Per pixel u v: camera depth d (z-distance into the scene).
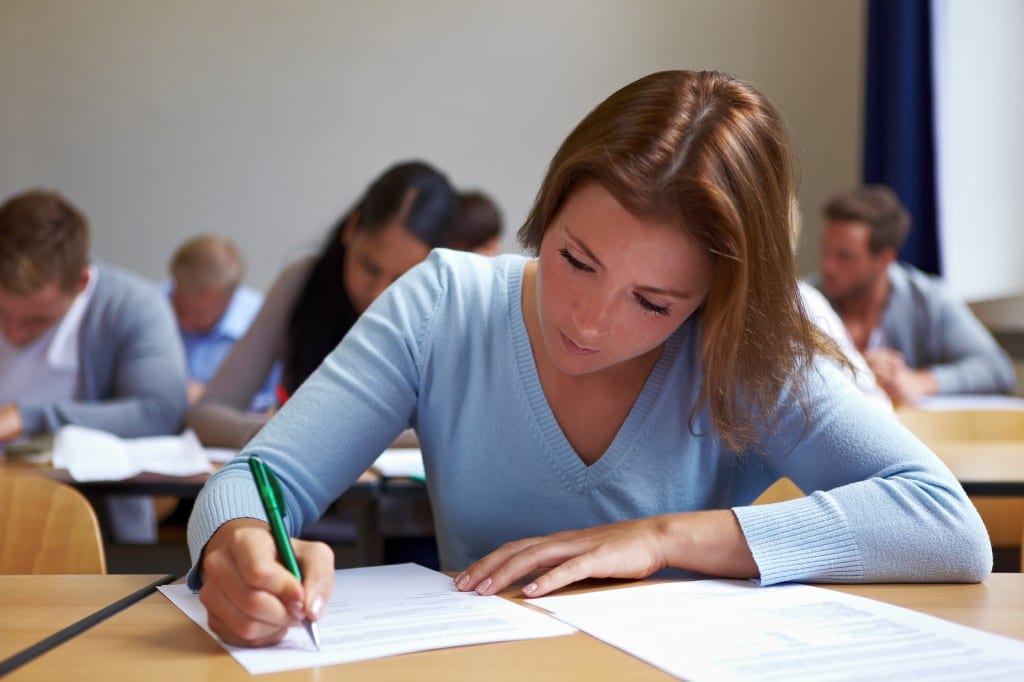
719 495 1.21
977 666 0.72
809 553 0.98
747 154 0.98
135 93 4.53
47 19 4.51
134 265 4.55
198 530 0.93
